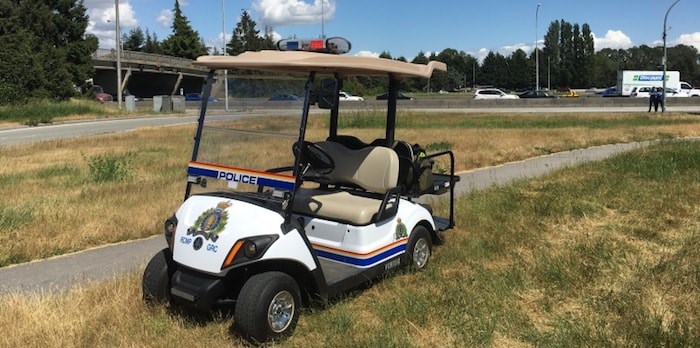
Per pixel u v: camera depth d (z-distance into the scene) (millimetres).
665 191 8133
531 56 112250
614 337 3785
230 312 4223
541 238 6078
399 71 4945
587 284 4762
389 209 4895
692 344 3643
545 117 27281
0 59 34594
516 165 12094
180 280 3902
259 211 3906
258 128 4461
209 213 3949
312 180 5098
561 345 3738
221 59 4363
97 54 56656
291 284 3896
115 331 3961
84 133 22641
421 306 4312
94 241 6402
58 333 3922
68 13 47812
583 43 106000
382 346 3736
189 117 33281
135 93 71875
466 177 10523
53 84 37750
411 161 5426
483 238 6098
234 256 3715
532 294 4637
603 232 6262
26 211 7309
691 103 36094
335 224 4703
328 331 3973
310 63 4215
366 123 20891
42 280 5230
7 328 3984
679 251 5430
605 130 19172
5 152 15258
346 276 4414
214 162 4484
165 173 10891
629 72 57531
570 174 10078
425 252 5371
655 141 15242
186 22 78688
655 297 4387
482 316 4156
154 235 6746
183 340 3852
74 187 9453
